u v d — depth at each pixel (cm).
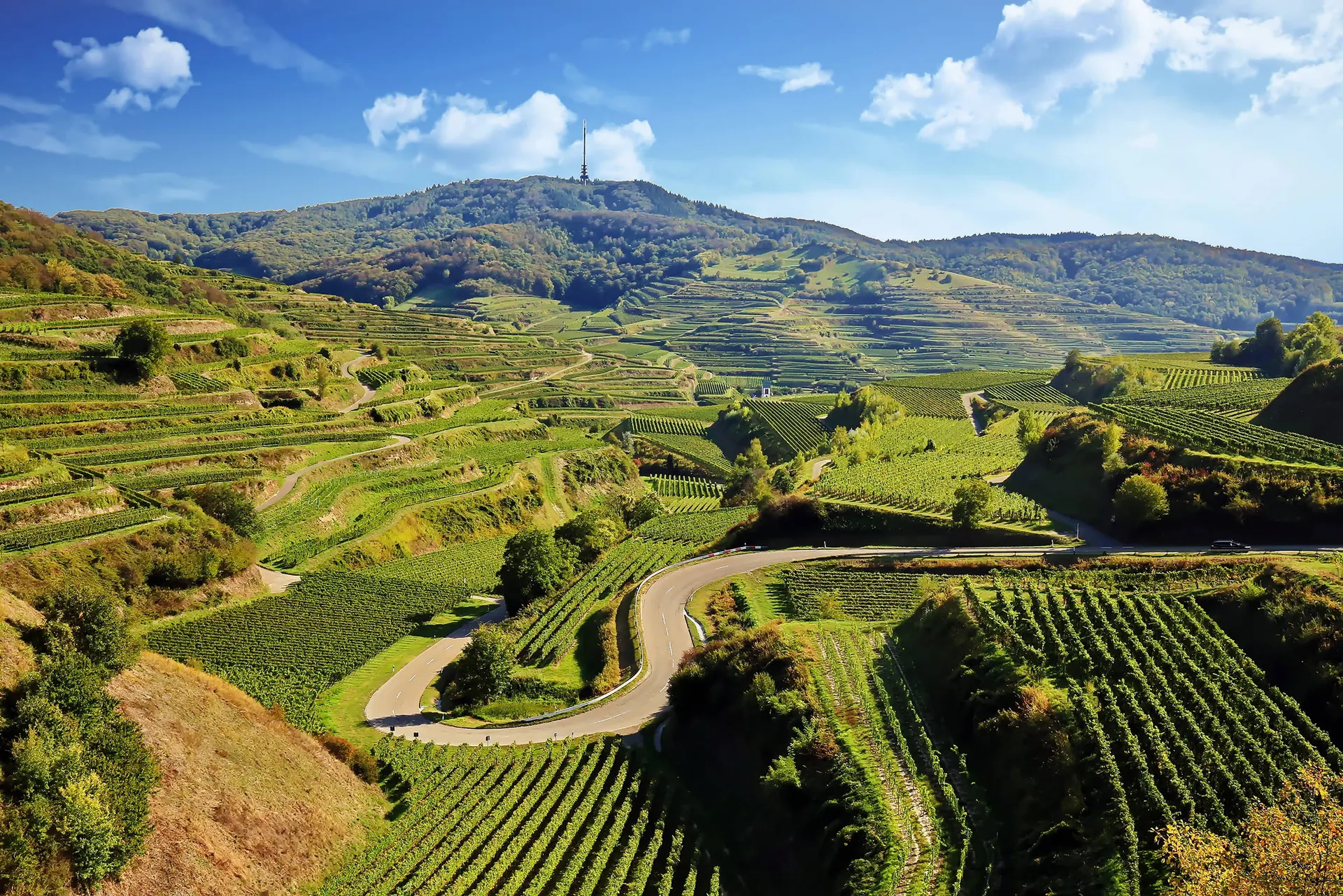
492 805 5794
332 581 11050
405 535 13338
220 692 5853
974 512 9169
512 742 6900
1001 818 4644
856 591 8444
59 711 4353
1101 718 4872
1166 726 4681
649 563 10856
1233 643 5375
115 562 9050
